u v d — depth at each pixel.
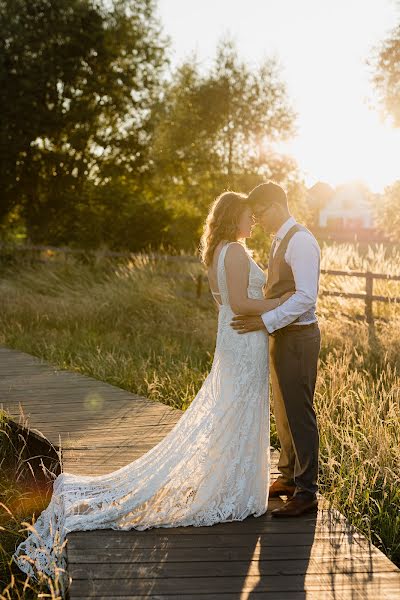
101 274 13.38
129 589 2.98
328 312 9.98
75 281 13.15
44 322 10.95
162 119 22.00
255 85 20.17
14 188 23.25
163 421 5.64
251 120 19.95
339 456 4.81
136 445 4.97
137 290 11.77
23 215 24.20
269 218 3.75
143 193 23.53
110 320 10.95
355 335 8.65
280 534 3.53
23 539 4.12
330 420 5.28
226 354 3.71
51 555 3.55
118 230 20.38
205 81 20.36
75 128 22.97
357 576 3.11
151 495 3.62
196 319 10.30
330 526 3.63
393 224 17.09
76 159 23.73
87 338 9.74
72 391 6.73
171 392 6.93
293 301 3.58
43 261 15.20
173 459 3.71
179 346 9.11
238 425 3.69
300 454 3.75
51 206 23.28
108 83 22.83
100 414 5.85
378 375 7.25
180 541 3.44
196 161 20.61
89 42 22.27
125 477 3.83
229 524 3.65
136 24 23.23
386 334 8.67
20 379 7.27
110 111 23.73
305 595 2.94
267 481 3.78
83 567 3.16
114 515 3.56
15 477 5.12
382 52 16.14
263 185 3.75
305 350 3.70
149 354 8.46
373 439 4.69
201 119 20.31
